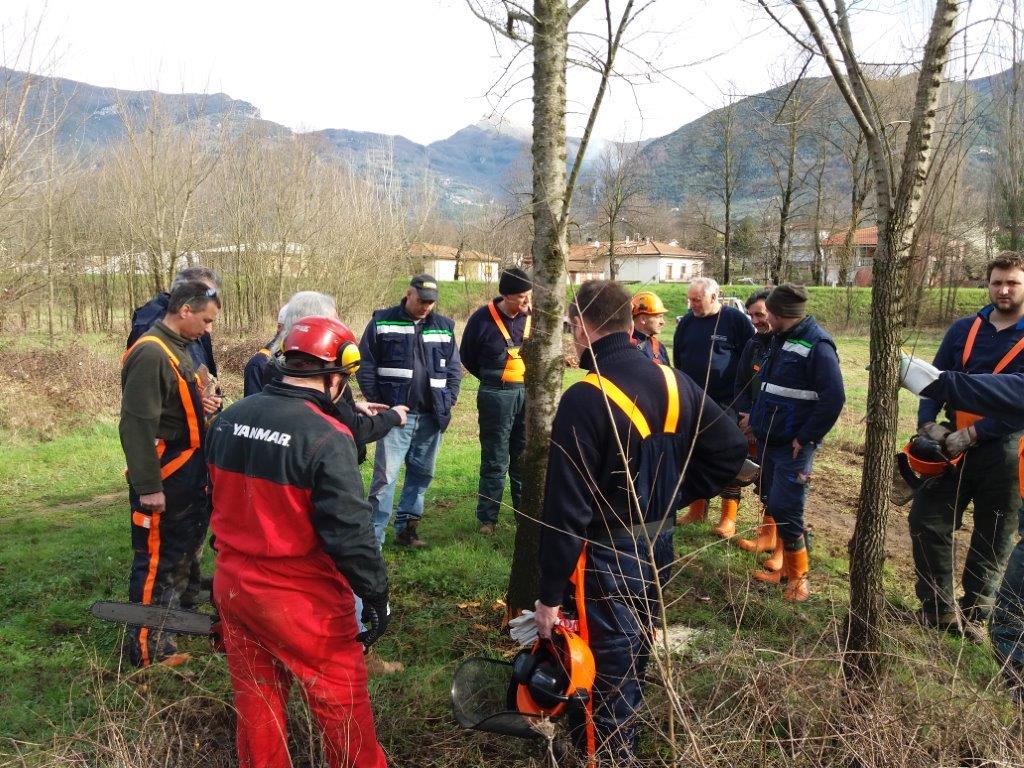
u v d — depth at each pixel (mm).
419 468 5441
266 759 2523
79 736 2670
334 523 2383
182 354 3627
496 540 5695
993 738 2459
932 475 3939
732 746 2484
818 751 2480
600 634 2533
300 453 2377
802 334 4570
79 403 11117
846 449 9633
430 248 37906
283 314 3426
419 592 4699
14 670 3688
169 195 17828
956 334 4203
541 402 3775
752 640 3336
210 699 3283
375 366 5160
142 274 23531
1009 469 3916
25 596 4730
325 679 2498
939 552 4094
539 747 2887
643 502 2529
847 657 2988
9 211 13086
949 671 2854
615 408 2463
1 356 12562
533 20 3539
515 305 5602
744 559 5293
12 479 8102
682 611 4312
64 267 18703
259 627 2453
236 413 2521
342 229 25109
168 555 3682
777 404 4613
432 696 3342
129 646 3664
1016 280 3885
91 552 5551
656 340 5742
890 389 2908
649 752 2861
